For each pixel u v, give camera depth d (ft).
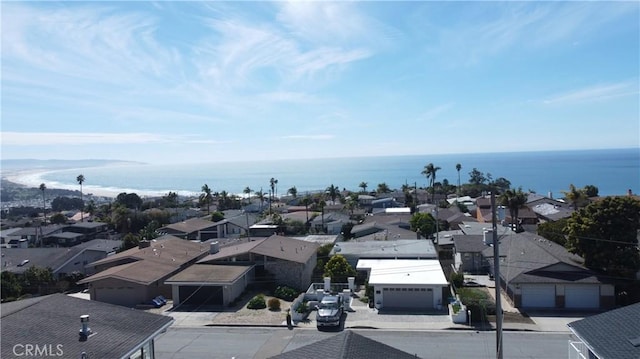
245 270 125.70
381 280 114.62
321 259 149.59
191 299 118.01
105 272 129.18
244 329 98.68
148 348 64.64
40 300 63.87
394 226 208.23
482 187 403.75
